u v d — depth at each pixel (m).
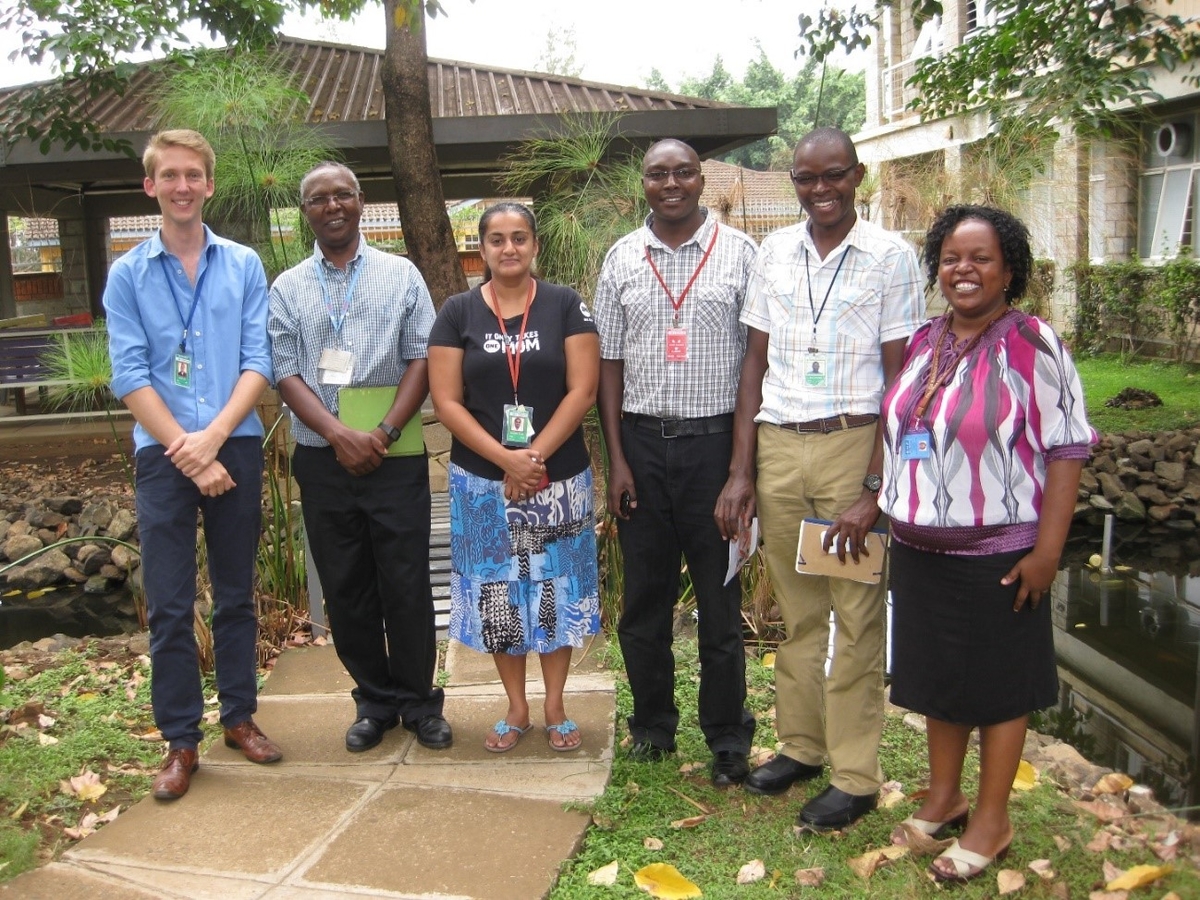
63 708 3.87
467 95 8.33
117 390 3.15
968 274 2.49
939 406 2.51
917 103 8.65
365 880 2.66
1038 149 6.64
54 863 2.77
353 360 3.30
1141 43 7.99
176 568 3.19
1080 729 4.21
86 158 7.73
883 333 2.82
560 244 5.70
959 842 2.65
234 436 3.26
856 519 2.75
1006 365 2.46
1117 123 7.98
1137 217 12.70
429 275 6.80
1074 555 6.98
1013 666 2.51
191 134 3.17
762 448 2.96
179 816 3.01
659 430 3.06
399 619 3.41
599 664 4.21
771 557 3.01
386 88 6.66
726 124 7.21
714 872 2.70
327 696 3.98
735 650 3.16
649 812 3.02
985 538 2.47
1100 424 9.00
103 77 7.19
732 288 3.02
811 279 2.84
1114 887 2.48
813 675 3.08
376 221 16.36
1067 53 7.34
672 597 3.26
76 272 11.70
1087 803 3.03
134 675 4.24
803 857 2.74
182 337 3.20
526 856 2.77
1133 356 11.90
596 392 3.24
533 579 3.25
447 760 3.37
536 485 3.15
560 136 6.52
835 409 2.83
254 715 3.80
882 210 6.19
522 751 3.42
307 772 3.31
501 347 3.16
